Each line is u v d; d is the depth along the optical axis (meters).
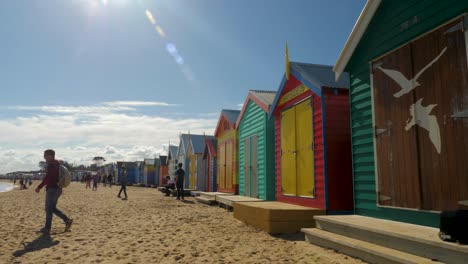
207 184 21.64
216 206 14.43
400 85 5.59
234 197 13.00
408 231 4.65
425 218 5.03
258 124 12.60
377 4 5.98
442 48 4.85
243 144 14.37
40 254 5.83
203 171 23.41
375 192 6.14
